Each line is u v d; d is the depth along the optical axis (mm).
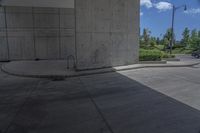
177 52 51281
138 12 14477
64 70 12148
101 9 12336
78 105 6105
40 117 5117
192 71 13125
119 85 8859
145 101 6531
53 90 7941
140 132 4277
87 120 4930
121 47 13852
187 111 5574
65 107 5910
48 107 5902
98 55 12656
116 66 13711
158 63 15984
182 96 7133
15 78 10430
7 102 6387
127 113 5422
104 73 11898
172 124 4688
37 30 18500
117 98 6875
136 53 14992
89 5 11812
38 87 8430
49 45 18922
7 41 17969
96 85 8828
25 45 18406
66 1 17219
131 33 14336
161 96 7133
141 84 9070
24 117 5113
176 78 10555
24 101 6492
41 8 18312
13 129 4406
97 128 4473
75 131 4316
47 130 4367
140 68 14156
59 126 4574
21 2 17141
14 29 17969
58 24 18891
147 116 5203
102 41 12719
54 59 19094
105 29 12719
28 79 10156
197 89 8172
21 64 15148
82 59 12031
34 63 15758
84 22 11789
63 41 19172
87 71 11797
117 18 13250
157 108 5836
